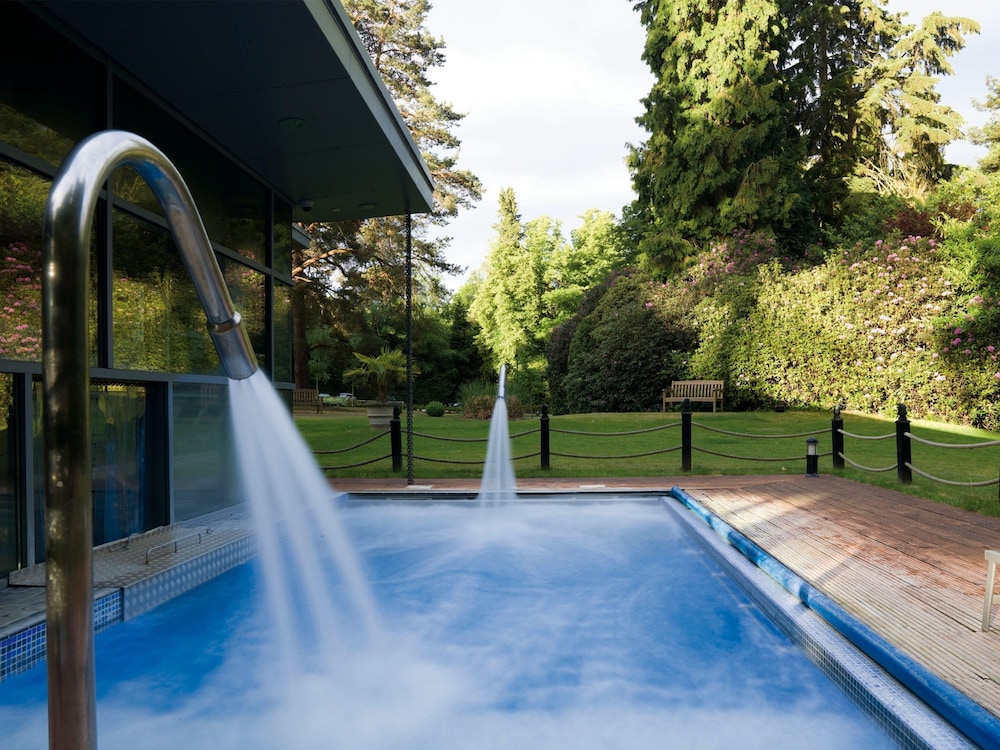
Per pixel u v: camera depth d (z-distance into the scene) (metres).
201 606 4.64
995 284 12.10
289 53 4.62
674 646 3.95
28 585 3.76
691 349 15.94
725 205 19.27
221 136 6.05
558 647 4.05
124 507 5.05
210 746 2.99
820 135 22.98
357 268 23.88
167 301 5.54
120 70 4.84
